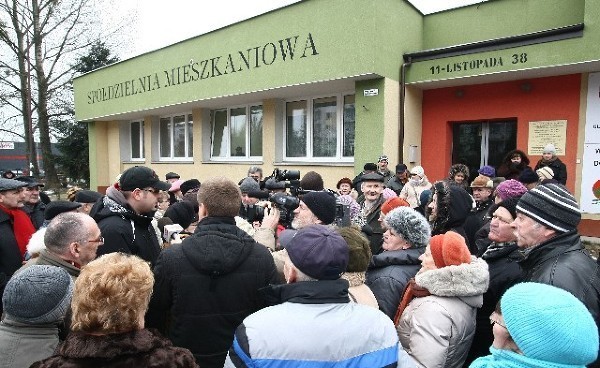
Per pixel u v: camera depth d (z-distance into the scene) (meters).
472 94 7.69
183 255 1.83
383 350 1.27
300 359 1.20
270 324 1.25
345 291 1.36
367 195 4.18
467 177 5.74
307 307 1.29
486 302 2.10
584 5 6.38
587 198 6.65
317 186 4.22
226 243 1.84
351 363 1.21
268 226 2.82
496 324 1.29
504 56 6.59
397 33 7.52
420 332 1.66
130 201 2.55
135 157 14.28
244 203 3.85
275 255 2.25
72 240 2.01
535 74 6.78
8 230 3.50
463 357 1.72
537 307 1.09
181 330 1.82
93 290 1.17
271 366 1.19
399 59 7.61
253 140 10.28
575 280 1.64
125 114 12.73
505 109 7.35
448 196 3.01
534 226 1.85
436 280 1.73
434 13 8.34
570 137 6.75
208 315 1.81
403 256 2.15
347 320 1.27
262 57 8.49
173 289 1.81
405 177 6.62
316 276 1.35
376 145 7.36
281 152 9.48
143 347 1.17
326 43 7.44
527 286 1.18
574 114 6.70
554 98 6.86
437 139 8.11
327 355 1.21
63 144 17.89
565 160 6.82
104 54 18.67
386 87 7.23
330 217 2.69
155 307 1.87
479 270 1.74
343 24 7.18
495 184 4.73
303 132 9.14
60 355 1.15
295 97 9.17
